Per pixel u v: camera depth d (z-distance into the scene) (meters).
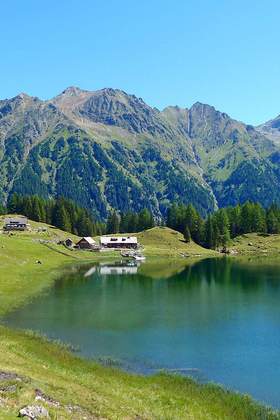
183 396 41.03
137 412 33.56
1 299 87.25
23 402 28.97
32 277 116.38
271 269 145.12
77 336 64.00
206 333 66.50
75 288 106.06
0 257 131.88
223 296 96.81
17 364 40.03
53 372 40.31
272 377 49.12
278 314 79.00
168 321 73.88
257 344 61.19
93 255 192.88
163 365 52.34
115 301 90.56
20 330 64.06
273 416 38.09
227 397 41.66
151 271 142.25
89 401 33.34
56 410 29.25
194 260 183.12
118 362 52.75
